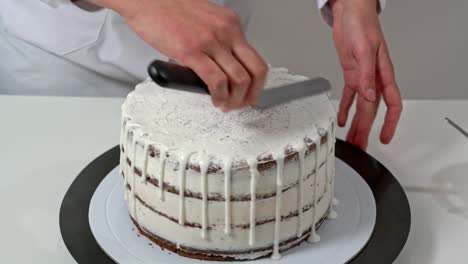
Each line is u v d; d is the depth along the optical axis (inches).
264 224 30.5
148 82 35.4
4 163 41.5
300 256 31.5
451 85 76.9
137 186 31.9
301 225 31.6
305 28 71.7
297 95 30.4
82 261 31.1
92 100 49.8
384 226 33.6
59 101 49.4
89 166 39.0
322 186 32.5
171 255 31.7
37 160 42.0
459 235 35.4
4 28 52.4
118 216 34.6
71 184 37.3
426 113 48.1
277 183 29.5
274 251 31.4
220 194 29.2
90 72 54.0
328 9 44.5
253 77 26.4
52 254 34.1
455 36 72.7
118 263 30.8
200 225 30.3
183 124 31.4
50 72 53.5
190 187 29.4
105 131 45.7
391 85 38.8
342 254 31.4
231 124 31.4
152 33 26.6
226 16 26.4
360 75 37.6
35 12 50.6
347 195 36.3
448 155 42.9
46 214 37.0
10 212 37.0
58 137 44.7
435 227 36.0
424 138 44.9
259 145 29.7
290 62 74.9
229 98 26.6
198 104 33.1
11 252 34.0
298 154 29.7
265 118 32.0
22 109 47.9
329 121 32.1
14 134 44.8
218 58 25.9
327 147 31.9
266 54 74.4
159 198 30.6
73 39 51.6
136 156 31.0
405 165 41.9
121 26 51.6
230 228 30.2
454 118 47.4
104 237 32.8
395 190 36.6
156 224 31.7
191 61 25.6
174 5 26.6
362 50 38.1
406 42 74.0
